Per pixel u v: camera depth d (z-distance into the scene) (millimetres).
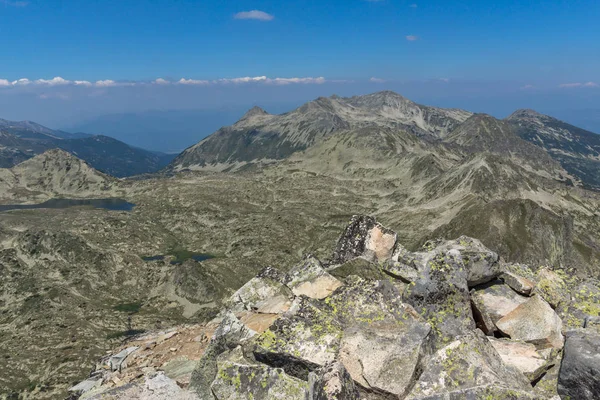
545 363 14406
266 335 15734
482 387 12281
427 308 16969
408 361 13820
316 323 15938
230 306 22938
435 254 18703
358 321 16172
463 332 15852
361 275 20344
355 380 13695
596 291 17812
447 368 13234
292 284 21766
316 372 13344
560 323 16578
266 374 14570
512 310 17281
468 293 17078
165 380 18422
